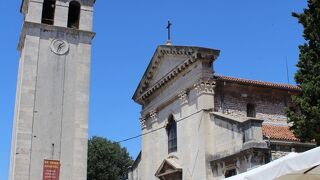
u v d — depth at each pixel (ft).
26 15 115.03
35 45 106.42
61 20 111.55
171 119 111.14
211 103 94.84
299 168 29.25
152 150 117.50
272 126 91.91
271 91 100.78
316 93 61.21
